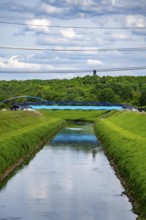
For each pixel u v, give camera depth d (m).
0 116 128.62
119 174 54.78
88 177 54.50
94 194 45.34
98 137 110.69
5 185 49.44
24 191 46.53
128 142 72.12
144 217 35.25
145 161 49.44
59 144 95.88
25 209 39.62
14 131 102.56
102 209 39.69
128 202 42.09
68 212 38.72
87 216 37.62
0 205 40.97
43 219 36.69
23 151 71.69
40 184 50.19
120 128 123.00
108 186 49.09
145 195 37.22
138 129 119.00
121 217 37.19
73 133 131.38
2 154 57.78
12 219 36.59
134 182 43.28
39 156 74.56
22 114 164.75
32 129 104.38
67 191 46.66
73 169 60.62
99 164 65.31
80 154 77.38
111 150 72.25
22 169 60.38
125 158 55.84
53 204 41.38
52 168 61.44
